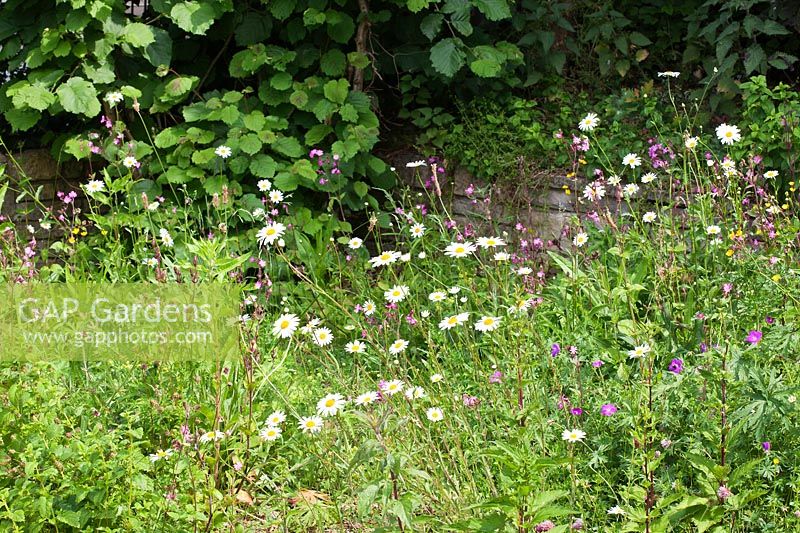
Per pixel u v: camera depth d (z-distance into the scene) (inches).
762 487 115.1
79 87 214.7
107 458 119.0
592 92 260.4
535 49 261.9
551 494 91.6
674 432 123.3
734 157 208.2
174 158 227.1
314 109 229.9
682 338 148.2
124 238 220.7
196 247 128.6
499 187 231.3
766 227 175.9
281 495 126.3
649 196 215.6
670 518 101.7
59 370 136.2
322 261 209.9
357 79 244.4
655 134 229.8
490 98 253.6
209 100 227.1
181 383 138.0
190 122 232.1
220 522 110.2
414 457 119.6
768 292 155.9
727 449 105.6
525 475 91.0
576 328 158.9
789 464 115.5
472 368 155.4
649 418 109.3
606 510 114.8
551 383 141.6
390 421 118.1
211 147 228.8
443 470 116.1
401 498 97.5
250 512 128.5
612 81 261.3
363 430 132.8
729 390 109.4
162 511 113.3
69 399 135.3
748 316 151.9
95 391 138.3
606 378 149.5
